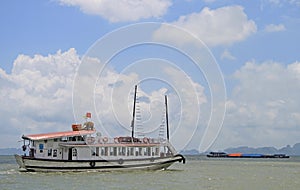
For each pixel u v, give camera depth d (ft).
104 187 203.31
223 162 643.04
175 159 293.64
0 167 367.45
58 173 264.31
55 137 267.39
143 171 283.18
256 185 236.22
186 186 217.77
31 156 268.00
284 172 362.33
